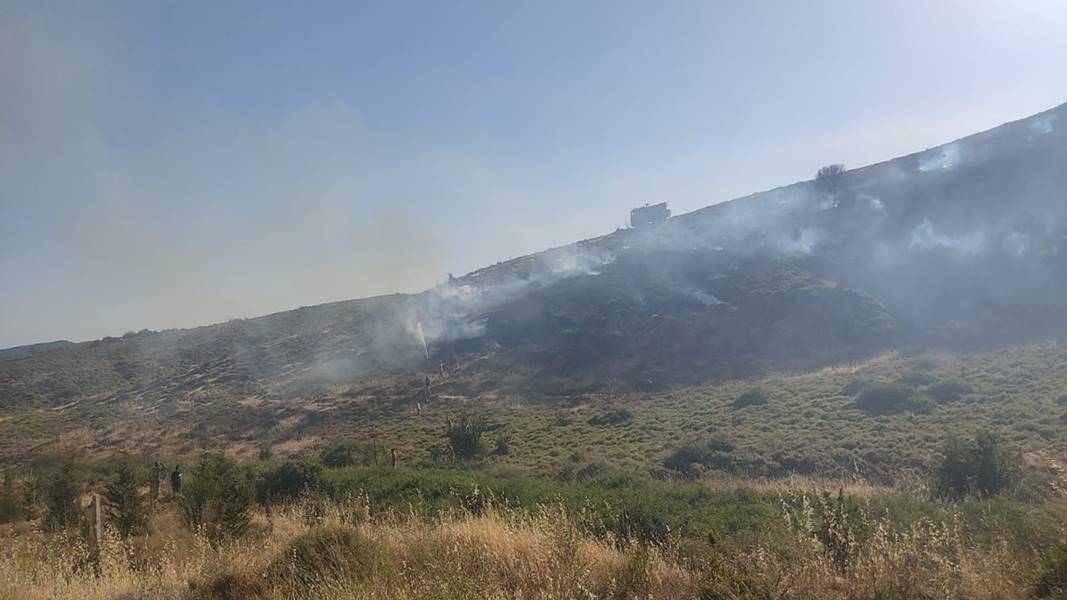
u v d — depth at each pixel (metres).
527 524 7.86
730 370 43.19
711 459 24.64
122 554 8.59
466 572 5.53
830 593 5.24
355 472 19.80
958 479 14.95
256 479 19.11
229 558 7.05
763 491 12.22
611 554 6.62
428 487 15.26
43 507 18.77
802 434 26.06
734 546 6.94
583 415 39.38
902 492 12.97
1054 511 7.07
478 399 47.94
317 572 6.21
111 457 38.62
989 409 24.28
